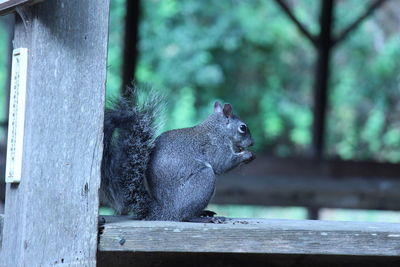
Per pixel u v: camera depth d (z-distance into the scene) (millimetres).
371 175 20312
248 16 32469
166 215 7312
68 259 6180
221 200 18359
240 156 8562
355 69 33656
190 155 7652
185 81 30984
